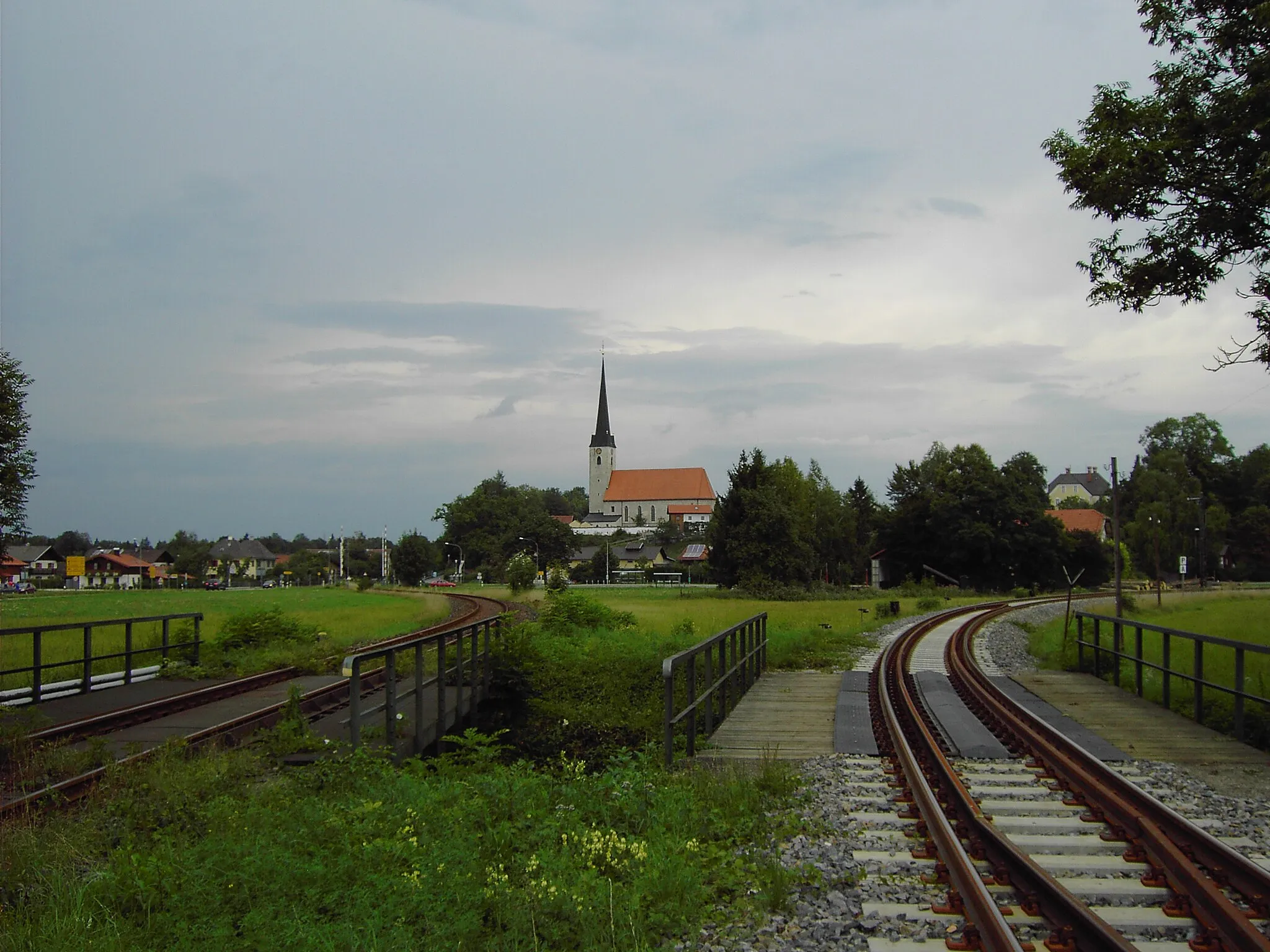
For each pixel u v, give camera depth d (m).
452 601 52.53
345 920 5.30
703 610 36.78
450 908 5.62
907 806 8.30
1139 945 5.34
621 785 8.52
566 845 6.95
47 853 6.75
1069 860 6.79
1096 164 14.55
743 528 62.38
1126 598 44.22
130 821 7.55
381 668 18.50
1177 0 14.38
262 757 10.33
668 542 154.25
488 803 7.91
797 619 34.12
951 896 5.99
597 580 126.12
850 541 98.88
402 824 7.18
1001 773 9.70
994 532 78.88
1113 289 15.41
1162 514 92.50
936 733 11.85
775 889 6.23
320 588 101.25
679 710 16.20
